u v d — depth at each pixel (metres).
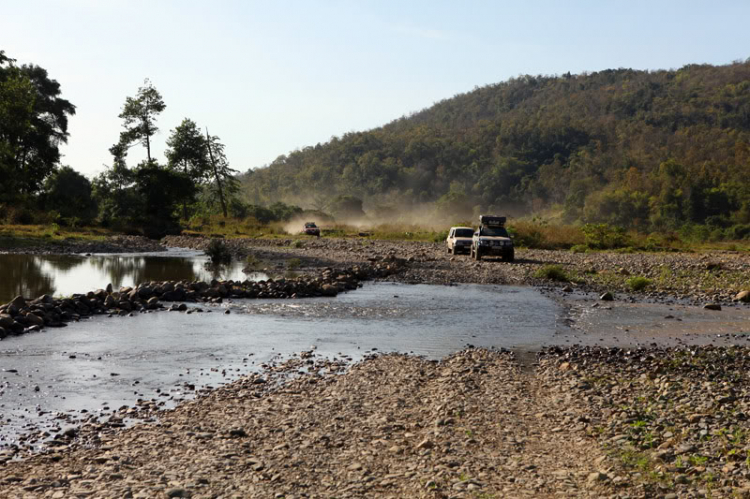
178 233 60.03
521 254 38.66
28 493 5.77
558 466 6.33
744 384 9.55
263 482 6.00
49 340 12.88
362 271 25.64
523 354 12.16
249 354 11.94
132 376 10.25
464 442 7.03
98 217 72.38
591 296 20.72
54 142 81.44
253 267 29.61
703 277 25.59
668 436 6.99
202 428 7.61
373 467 6.36
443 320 15.98
